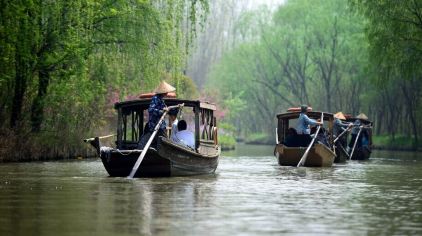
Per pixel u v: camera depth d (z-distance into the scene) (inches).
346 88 4392.2
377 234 569.3
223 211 698.8
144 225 601.3
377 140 3858.3
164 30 2023.9
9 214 667.4
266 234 563.5
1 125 1696.6
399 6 2405.3
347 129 1977.1
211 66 6446.9
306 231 581.3
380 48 2487.7
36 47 1721.2
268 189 955.3
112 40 1962.4
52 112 1911.9
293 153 1569.9
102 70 1983.3
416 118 3646.7
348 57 4072.3
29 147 1721.2
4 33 1520.7
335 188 991.0
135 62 2016.5
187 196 841.5
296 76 4554.6
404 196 878.4
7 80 1609.3
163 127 1172.5
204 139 1290.6
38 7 1657.2
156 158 1119.0
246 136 6122.1
